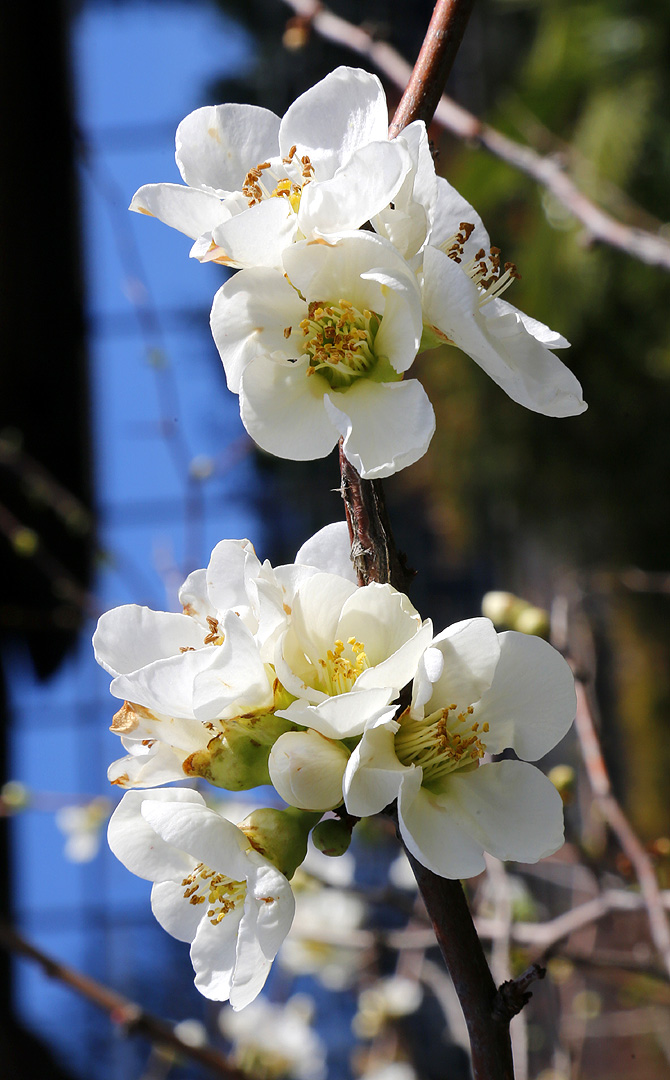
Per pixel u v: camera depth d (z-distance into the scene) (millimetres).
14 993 2576
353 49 996
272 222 684
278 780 684
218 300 690
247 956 685
